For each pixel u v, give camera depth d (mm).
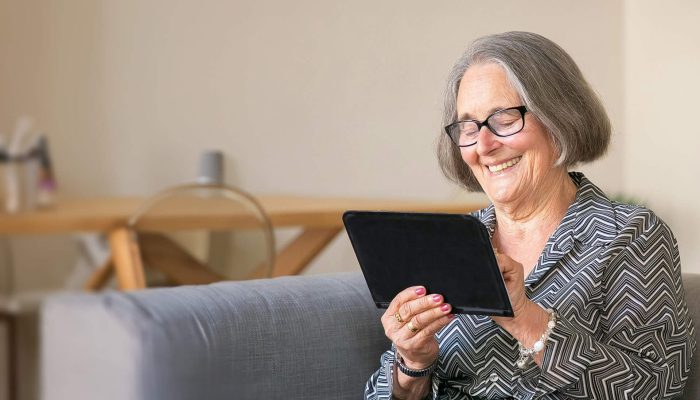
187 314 1887
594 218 1940
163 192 3506
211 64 5348
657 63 6223
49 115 4996
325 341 2057
